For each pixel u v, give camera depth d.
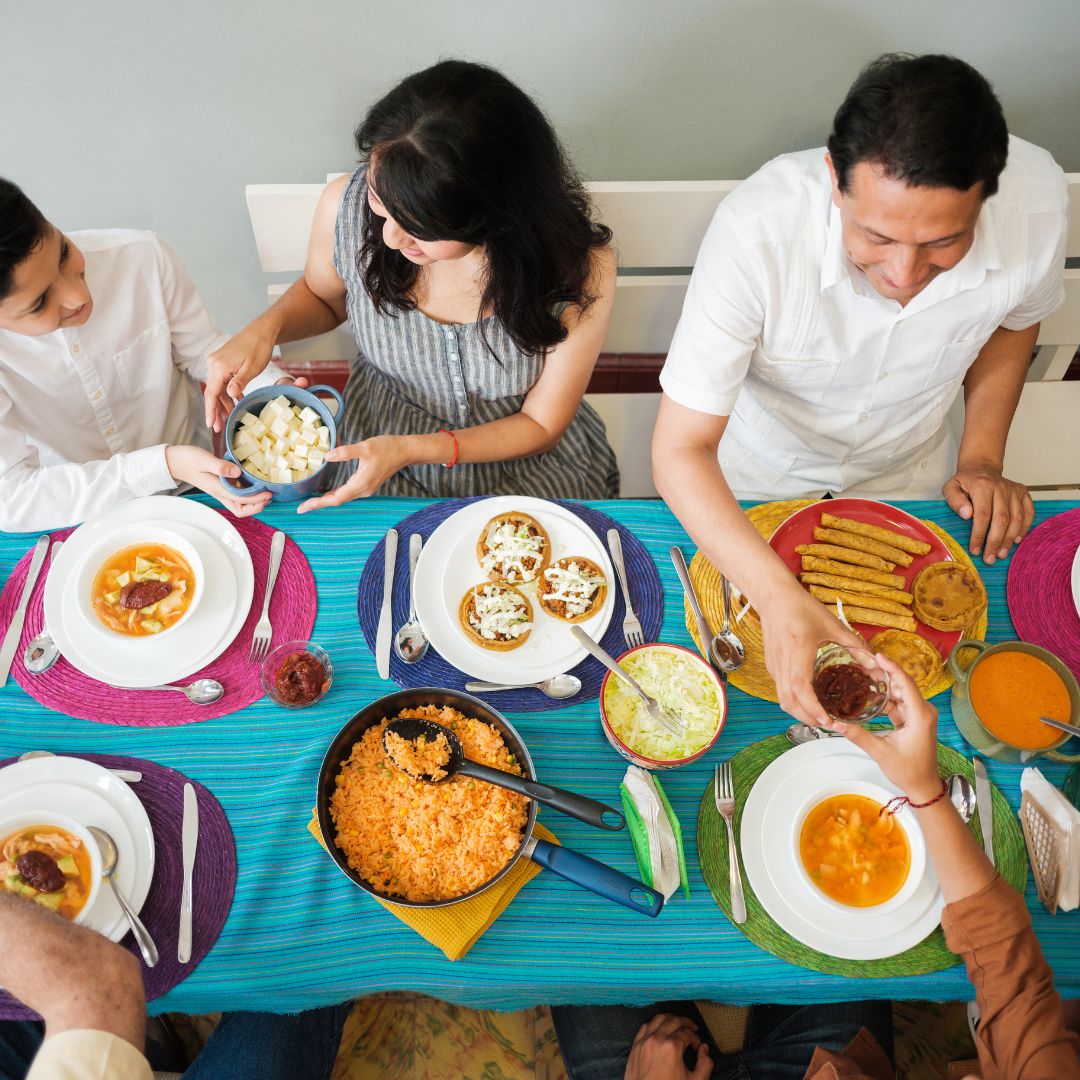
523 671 1.37
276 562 1.46
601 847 1.25
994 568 1.51
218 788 1.27
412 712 1.28
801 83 1.95
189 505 1.49
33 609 1.41
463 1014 1.70
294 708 1.33
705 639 1.41
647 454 2.25
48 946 1.01
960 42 1.88
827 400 1.75
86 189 2.17
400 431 1.92
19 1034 1.51
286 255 1.97
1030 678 1.33
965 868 1.15
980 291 1.54
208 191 2.20
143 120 2.00
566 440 2.03
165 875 1.21
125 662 1.35
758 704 1.36
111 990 1.01
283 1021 1.52
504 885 1.20
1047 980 1.12
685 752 1.29
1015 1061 1.09
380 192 1.38
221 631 1.39
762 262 1.51
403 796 1.22
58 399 1.78
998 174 1.20
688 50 1.88
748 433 1.92
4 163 2.08
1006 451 2.14
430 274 1.67
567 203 1.52
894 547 1.48
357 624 1.41
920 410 1.78
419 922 1.17
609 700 1.32
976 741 1.31
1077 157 2.16
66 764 1.26
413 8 1.78
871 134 1.17
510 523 1.49
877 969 1.17
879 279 1.40
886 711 1.20
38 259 1.39
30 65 1.86
